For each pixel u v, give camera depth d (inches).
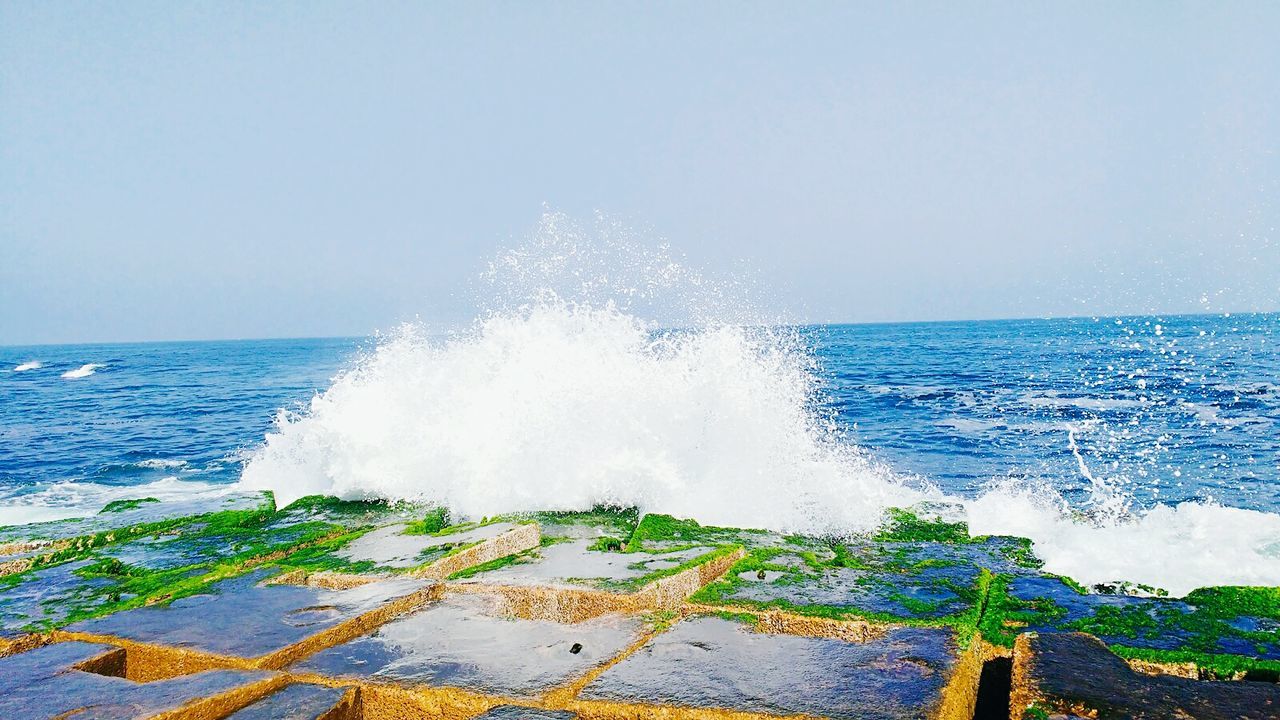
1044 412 705.6
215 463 550.6
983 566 202.2
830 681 121.1
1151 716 106.5
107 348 6604.3
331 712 116.9
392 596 168.1
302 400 1064.8
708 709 111.1
